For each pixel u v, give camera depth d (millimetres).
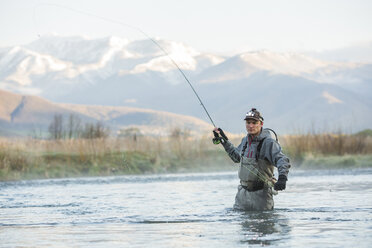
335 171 35531
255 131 13984
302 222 11688
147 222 12398
